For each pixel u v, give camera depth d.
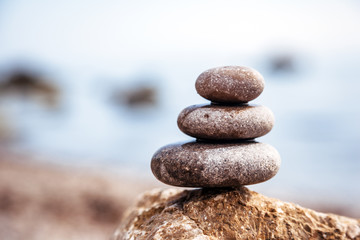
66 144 3.19
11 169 1.57
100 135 3.78
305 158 2.46
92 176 1.52
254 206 0.45
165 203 0.48
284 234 0.43
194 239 0.41
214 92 0.44
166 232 0.42
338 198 1.48
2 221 0.85
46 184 1.24
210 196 0.45
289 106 4.56
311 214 0.46
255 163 0.43
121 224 0.50
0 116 3.64
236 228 0.43
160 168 0.44
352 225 0.46
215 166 0.43
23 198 1.05
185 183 0.44
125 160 2.45
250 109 0.45
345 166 2.21
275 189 1.62
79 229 0.86
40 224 0.86
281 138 3.17
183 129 0.46
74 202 1.05
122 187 1.28
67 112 5.21
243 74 0.45
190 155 0.43
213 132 0.44
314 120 3.80
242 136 0.44
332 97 5.04
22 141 3.26
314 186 1.71
